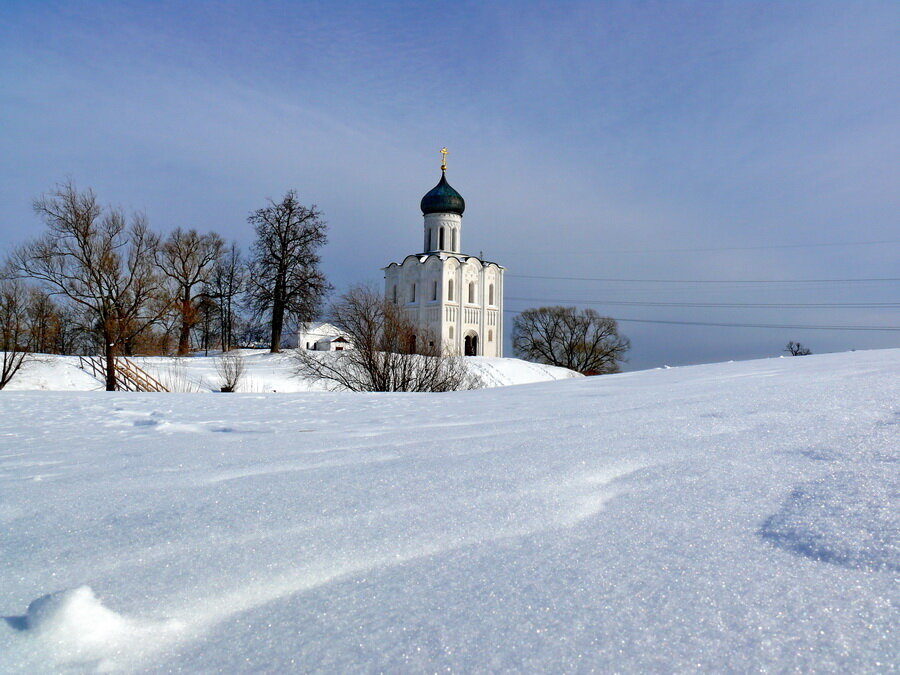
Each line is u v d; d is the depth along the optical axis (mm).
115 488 2717
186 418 6191
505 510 2094
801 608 1324
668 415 3965
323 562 1714
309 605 1471
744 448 2781
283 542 1869
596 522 1936
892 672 1099
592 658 1198
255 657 1269
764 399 4266
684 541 1726
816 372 6391
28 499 2584
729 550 1642
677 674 1138
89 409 7652
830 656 1159
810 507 1896
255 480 2717
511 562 1649
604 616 1345
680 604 1374
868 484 2055
